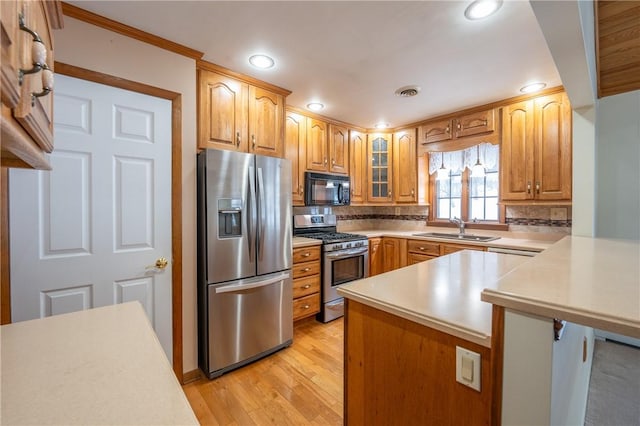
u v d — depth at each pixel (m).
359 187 3.80
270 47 1.90
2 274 1.40
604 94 2.30
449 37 1.78
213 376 2.01
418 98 2.79
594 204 2.18
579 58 1.42
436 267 1.64
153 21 1.63
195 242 2.02
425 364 0.97
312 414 1.68
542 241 2.92
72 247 1.58
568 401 1.04
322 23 1.65
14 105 0.49
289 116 3.03
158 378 0.66
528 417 0.71
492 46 1.88
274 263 2.34
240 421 1.63
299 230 3.45
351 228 4.16
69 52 1.54
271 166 2.30
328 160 3.41
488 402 0.82
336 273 3.09
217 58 2.04
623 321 0.56
